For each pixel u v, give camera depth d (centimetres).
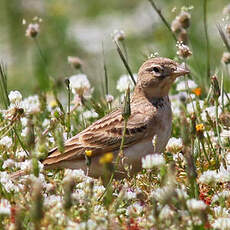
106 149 1199
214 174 1057
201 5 2767
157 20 2742
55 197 1020
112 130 1203
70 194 914
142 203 1048
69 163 1206
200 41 2450
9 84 2369
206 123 1316
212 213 1033
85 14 3008
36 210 849
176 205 976
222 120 1261
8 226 946
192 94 1477
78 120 1464
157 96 1234
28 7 2781
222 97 1318
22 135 1253
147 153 1201
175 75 1223
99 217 960
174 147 1234
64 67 2473
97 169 1205
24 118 1289
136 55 2491
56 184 1100
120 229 955
